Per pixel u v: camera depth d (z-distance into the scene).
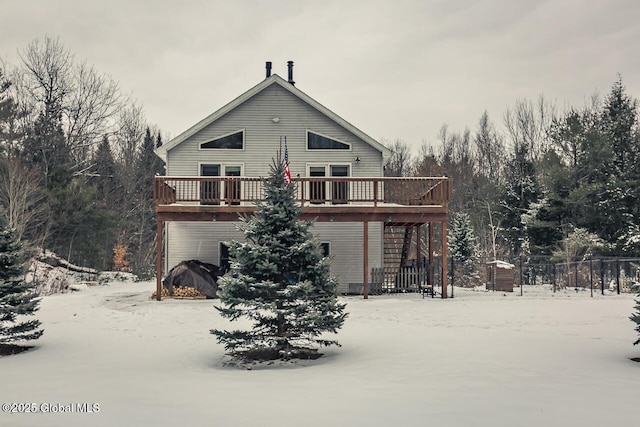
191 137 27.42
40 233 39.72
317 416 7.10
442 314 18.38
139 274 43.88
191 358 12.34
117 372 10.68
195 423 6.88
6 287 13.99
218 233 26.92
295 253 12.30
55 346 14.11
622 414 7.00
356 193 27.39
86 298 25.17
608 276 32.81
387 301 22.02
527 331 14.75
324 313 12.30
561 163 43.88
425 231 52.94
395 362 10.94
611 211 40.94
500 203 48.84
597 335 14.04
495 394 8.11
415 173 74.94
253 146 27.56
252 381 9.62
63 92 46.00
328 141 27.77
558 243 40.97
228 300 12.09
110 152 58.88
